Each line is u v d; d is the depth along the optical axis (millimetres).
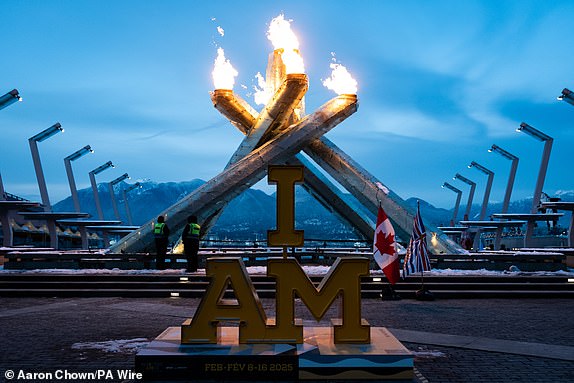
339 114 22078
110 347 8375
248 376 6195
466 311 12641
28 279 17266
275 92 23047
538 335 9398
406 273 14562
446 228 54594
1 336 9367
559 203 32062
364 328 6645
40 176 40562
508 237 68250
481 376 6609
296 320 6812
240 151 23031
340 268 6691
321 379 6172
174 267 20656
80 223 45219
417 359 7531
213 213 23969
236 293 6648
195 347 6504
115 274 17609
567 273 17906
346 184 22516
